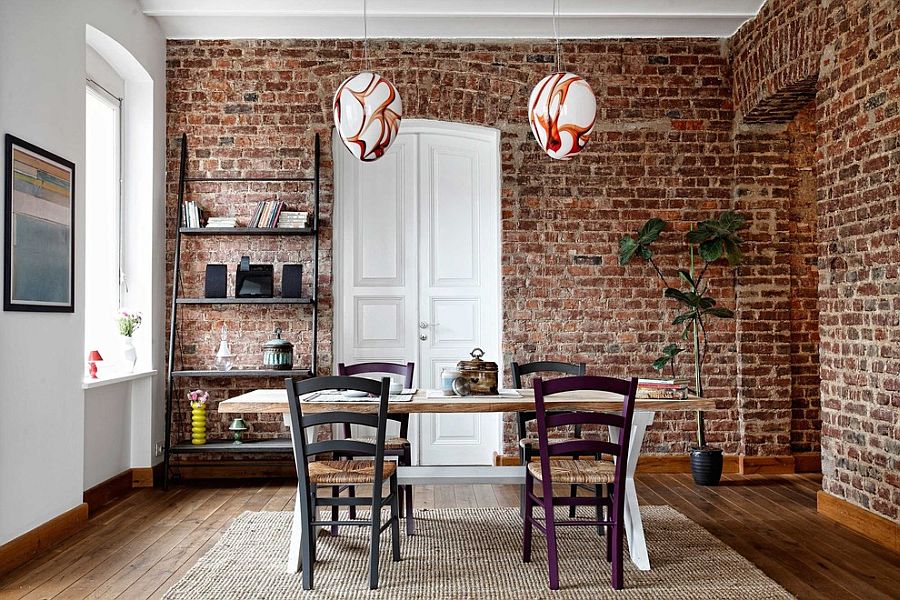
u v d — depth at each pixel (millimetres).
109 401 5281
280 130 6031
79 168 4500
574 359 6039
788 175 6082
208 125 6023
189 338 5977
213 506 5008
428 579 3541
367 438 6289
